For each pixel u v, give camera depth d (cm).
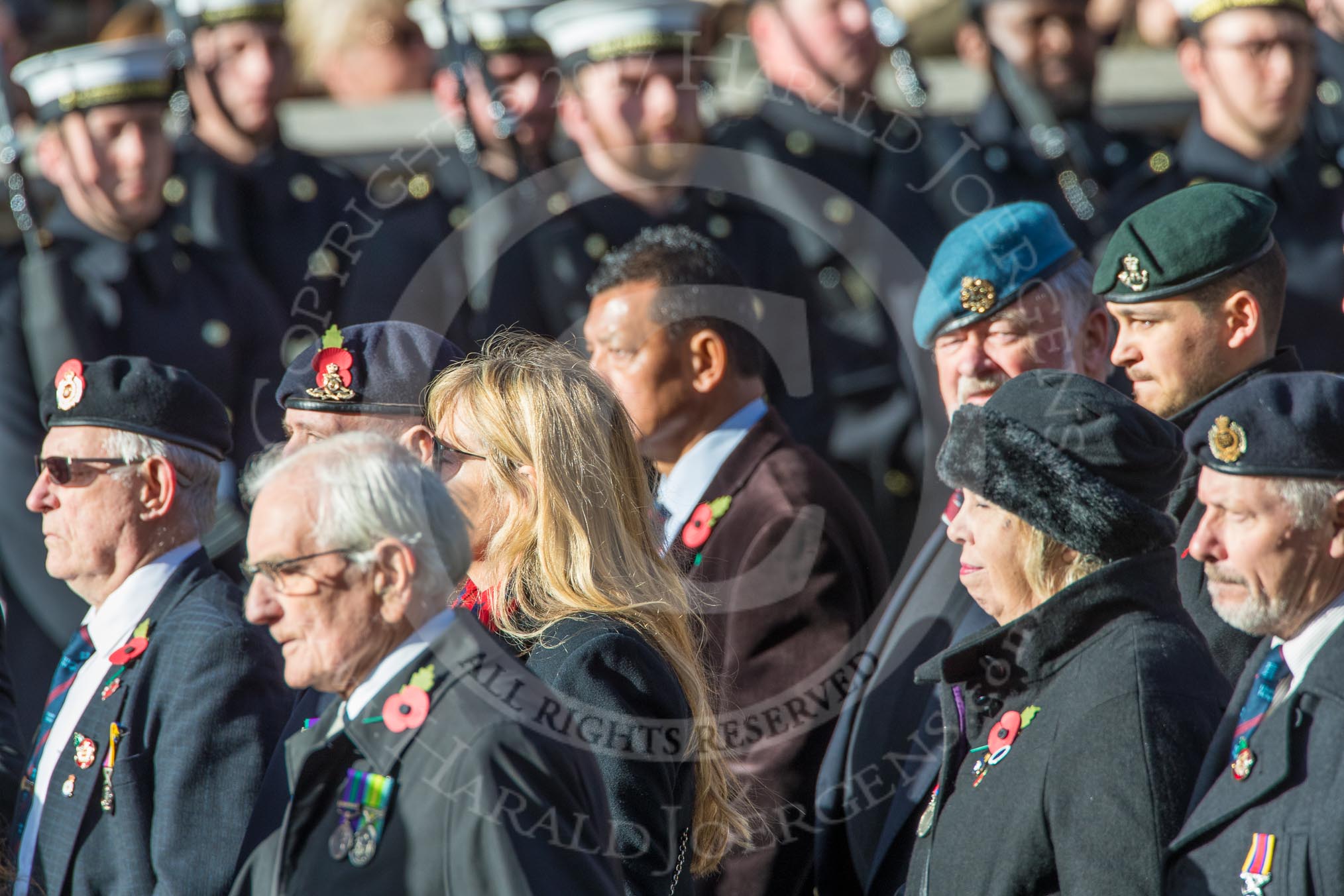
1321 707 887
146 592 1233
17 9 2414
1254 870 872
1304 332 1889
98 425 1235
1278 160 1928
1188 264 1225
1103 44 2325
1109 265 1266
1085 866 916
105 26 2458
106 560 1234
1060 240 1353
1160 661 951
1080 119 2025
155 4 2234
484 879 841
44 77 1947
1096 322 1363
